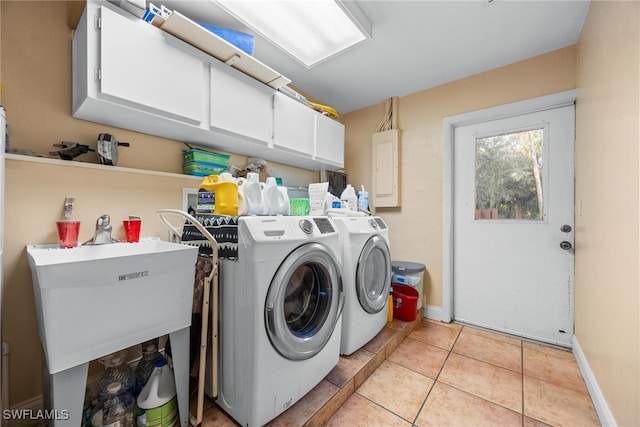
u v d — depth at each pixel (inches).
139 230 55.7
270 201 56.1
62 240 46.7
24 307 46.7
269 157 90.0
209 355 48.8
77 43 50.8
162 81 53.0
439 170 98.2
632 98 39.4
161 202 63.6
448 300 95.7
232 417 45.4
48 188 49.1
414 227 104.0
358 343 66.9
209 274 47.8
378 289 78.5
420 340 81.8
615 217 45.4
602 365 51.1
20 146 47.9
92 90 45.4
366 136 118.2
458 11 63.7
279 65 85.3
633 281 38.7
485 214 92.6
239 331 44.0
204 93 60.2
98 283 33.1
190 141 70.4
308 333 50.9
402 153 107.2
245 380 42.9
